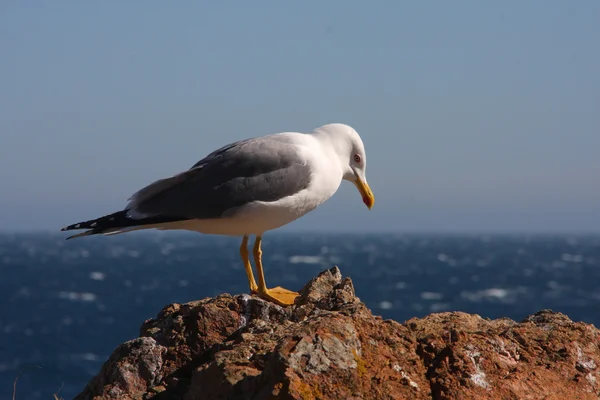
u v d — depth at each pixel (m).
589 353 6.52
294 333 5.95
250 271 10.09
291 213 10.04
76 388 33.81
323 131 10.80
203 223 9.95
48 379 35.81
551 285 89.00
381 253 183.00
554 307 66.69
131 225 9.90
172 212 9.90
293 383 5.46
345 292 7.53
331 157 10.55
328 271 8.51
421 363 6.07
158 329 7.88
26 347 44.66
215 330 7.67
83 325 54.91
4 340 47.28
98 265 131.25
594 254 181.62
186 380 6.98
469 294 78.56
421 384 5.89
